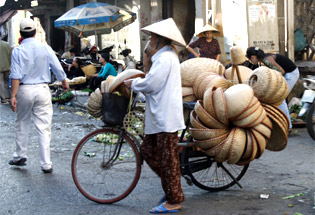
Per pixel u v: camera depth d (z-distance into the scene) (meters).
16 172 6.18
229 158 4.71
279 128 4.92
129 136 5.03
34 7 21.59
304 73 11.44
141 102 5.14
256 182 5.65
